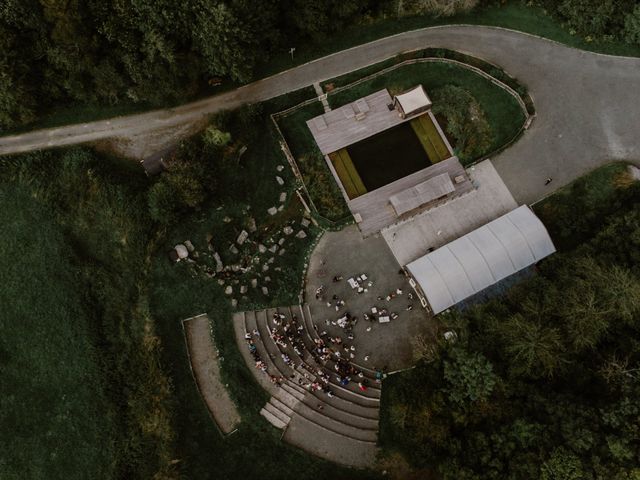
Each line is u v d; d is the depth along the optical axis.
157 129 73.19
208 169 70.00
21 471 62.97
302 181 73.38
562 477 51.91
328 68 77.50
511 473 54.38
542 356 58.09
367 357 67.69
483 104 75.75
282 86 76.75
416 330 68.75
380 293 70.38
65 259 68.25
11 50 64.56
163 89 69.62
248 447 63.19
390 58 77.75
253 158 73.56
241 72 70.88
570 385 58.97
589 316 59.44
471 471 55.19
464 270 67.50
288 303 69.38
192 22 66.31
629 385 55.16
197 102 74.75
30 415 64.50
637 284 59.50
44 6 62.47
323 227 72.38
